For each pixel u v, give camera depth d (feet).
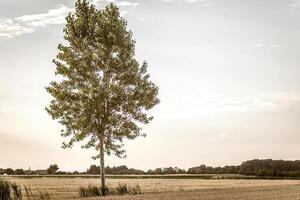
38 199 123.75
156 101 140.56
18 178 334.03
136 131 138.31
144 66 141.38
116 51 137.69
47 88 136.05
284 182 234.99
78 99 133.90
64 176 390.21
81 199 110.11
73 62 134.10
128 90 137.90
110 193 134.82
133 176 383.45
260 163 362.74
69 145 134.10
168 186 197.26
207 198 101.96
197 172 418.31
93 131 135.13
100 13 139.23
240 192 126.52
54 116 134.51
